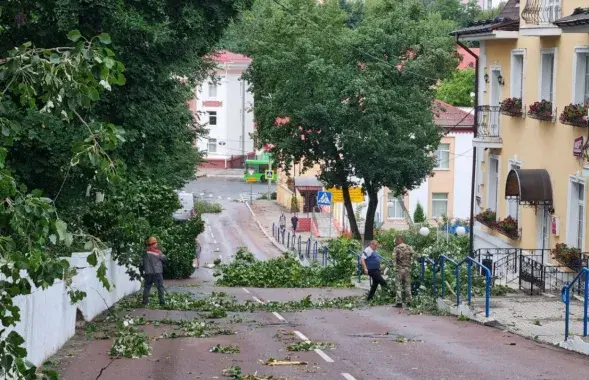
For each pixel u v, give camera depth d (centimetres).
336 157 5462
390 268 2616
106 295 2239
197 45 2252
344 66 5272
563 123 2580
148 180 2803
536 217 2914
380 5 5406
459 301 2155
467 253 3347
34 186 1961
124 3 2141
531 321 1916
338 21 5478
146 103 2242
